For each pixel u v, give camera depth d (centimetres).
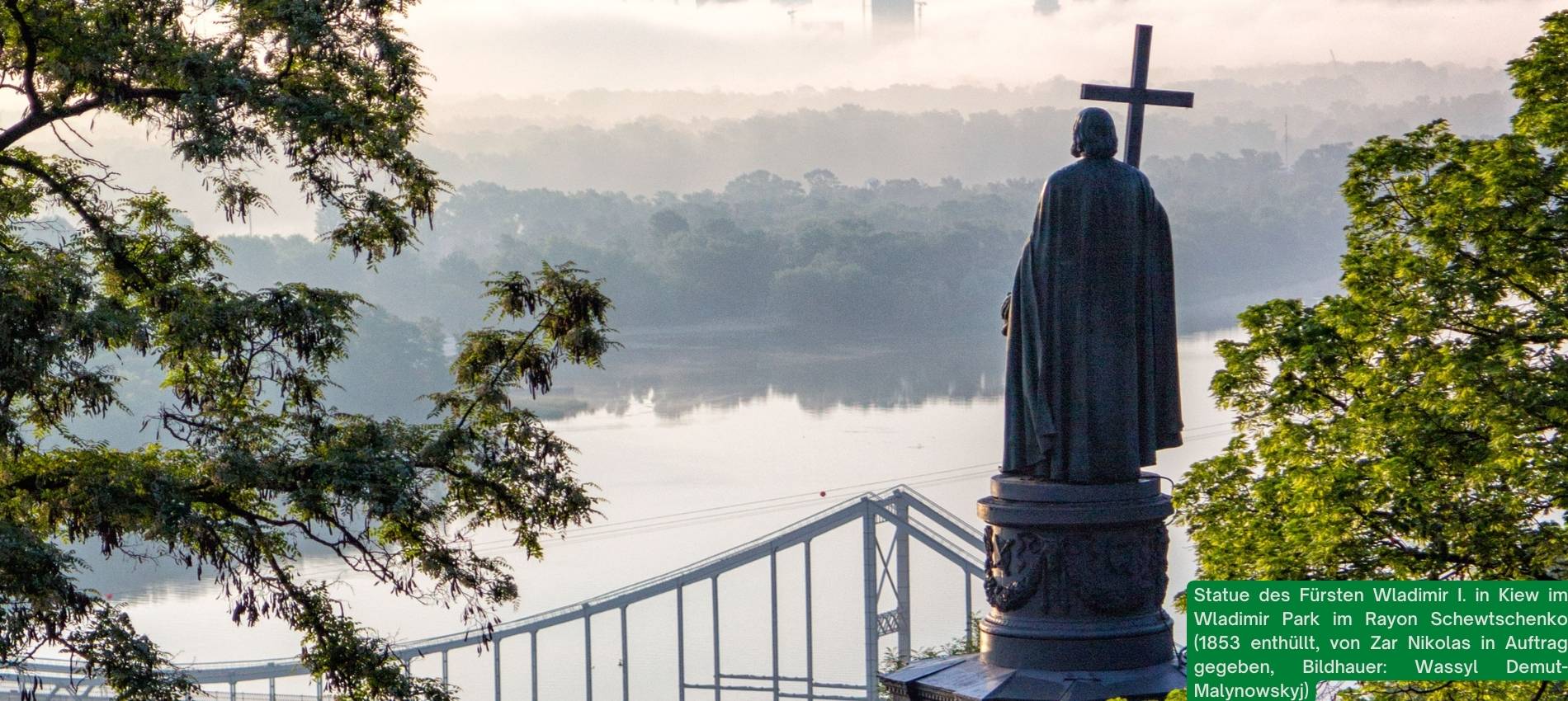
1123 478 4209
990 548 4291
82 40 4447
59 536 4497
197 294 4538
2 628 3931
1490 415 3891
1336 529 4069
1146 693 4072
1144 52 4278
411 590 4509
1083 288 4172
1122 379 4194
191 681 4341
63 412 4469
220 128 4366
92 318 4153
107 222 4694
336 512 4438
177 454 4525
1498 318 4178
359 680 4444
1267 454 4400
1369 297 4350
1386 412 4122
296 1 4459
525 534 4631
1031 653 4178
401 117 4653
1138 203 4197
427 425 4591
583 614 14250
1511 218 4122
